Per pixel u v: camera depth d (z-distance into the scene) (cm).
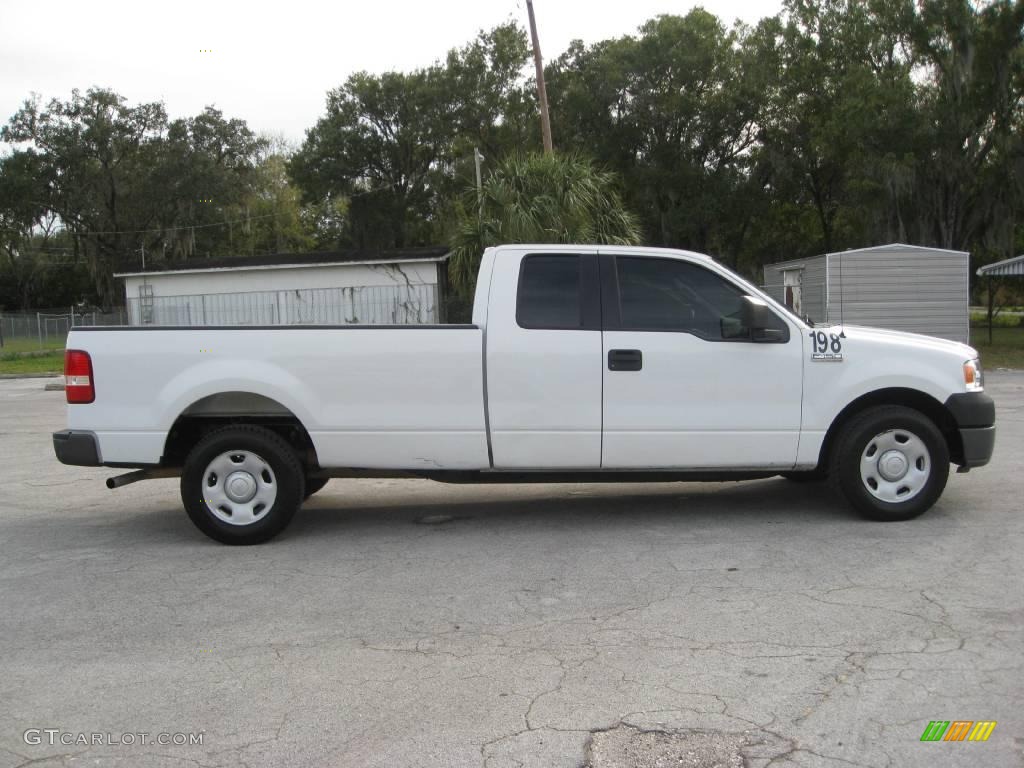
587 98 3691
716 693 366
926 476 621
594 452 609
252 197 4969
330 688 380
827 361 612
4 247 5544
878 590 487
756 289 621
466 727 342
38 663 414
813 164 3619
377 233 4931
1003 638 416
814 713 347
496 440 607
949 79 2767
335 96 4800
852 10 3191
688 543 591
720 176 3703
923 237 2930
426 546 605
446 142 4644
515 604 482
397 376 605
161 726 349
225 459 613
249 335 608
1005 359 2309
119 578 547
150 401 607
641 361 604
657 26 3688
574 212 1823
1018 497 701
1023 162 2728
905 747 321
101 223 4694
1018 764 310
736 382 609
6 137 4488
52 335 3991
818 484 770
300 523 683
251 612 479
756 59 3534
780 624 441
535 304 612
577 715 350
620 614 462
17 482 890
